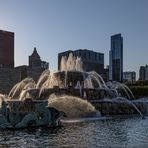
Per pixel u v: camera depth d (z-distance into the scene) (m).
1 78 179.25
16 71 186.12
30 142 19.66
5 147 18.22
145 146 18.34
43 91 46.00
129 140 20.30
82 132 23.89
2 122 26.56
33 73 190.62
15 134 23.05
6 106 27.52
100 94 46.69
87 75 57.38
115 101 43.78
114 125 28.59
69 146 18.42
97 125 28.48
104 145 18.66
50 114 27.86
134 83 98.62
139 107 45.31
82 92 45.41
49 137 21.53
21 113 27.62
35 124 27.67
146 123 30.36
